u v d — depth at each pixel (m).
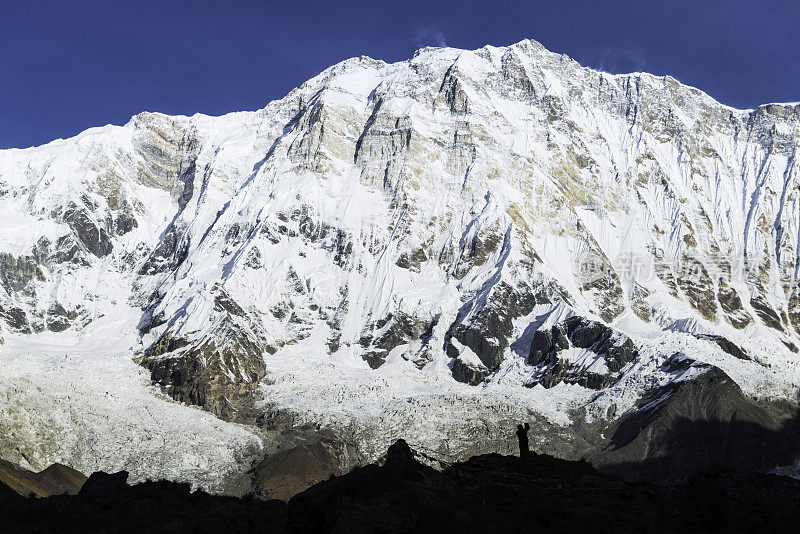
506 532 69.62
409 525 69.62
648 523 70.88
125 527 83.75
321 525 72.19
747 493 72.88
